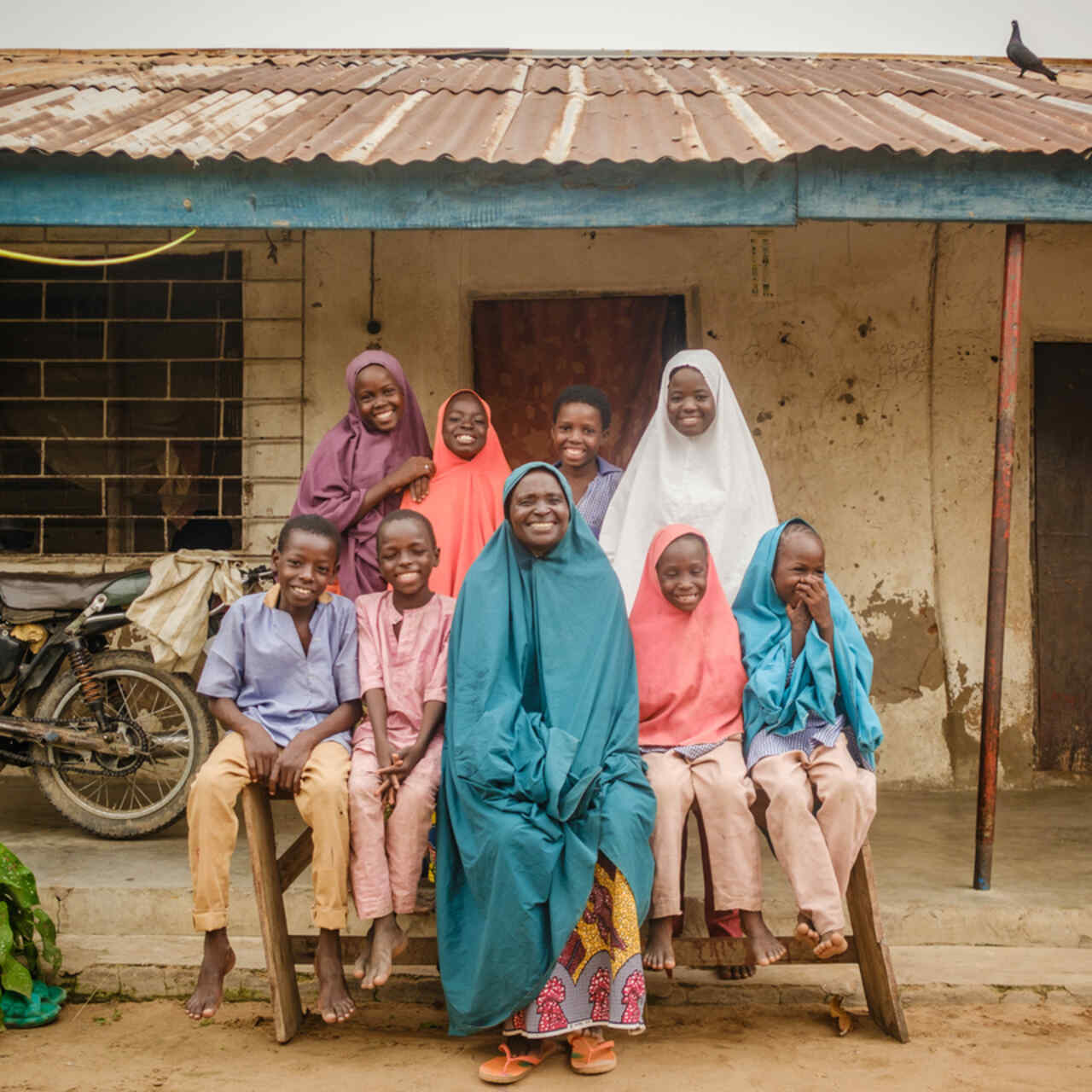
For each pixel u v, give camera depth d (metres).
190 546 5.67
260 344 5.58
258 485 5.57
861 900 3.21
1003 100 5.17
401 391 4.21
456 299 5.58
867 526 5.58
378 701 3.34
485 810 3.00
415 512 3.48
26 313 5.66
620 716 3.24
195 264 5.67
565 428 4.17
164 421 5.69
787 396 5.59
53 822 4.73
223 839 3.16
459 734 3.12
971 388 5.60
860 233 5.58
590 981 3.04
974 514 5.60
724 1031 3.30
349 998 3.14
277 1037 3.19
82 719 4.45
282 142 4.25
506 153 4.08
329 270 5.57
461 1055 3.13
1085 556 5.70
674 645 3.42
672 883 3.13
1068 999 3.46
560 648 3.25
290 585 3.37
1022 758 5.56
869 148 3.91
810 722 3.32
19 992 3.35
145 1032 3.29
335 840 3.13
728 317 5.59
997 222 4.02
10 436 5.69
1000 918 3.76
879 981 3.21
